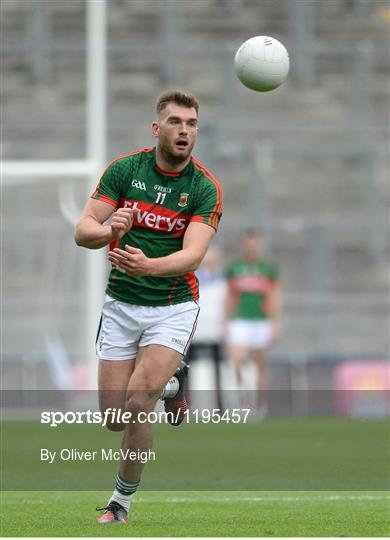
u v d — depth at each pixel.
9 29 90.44
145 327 21.97
